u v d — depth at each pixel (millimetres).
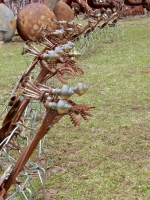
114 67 8188
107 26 12203
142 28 14500
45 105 2068
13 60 9234
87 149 4207
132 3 14062
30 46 3742
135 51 9938
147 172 3656
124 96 6098
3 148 2760
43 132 2154
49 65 3342
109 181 3520
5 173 2256
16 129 2885
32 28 11406
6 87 6754
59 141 4445
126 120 5027
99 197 3273
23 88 2365
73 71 3369
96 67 8242
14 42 12062
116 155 4039
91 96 6148
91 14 11109
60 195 3322
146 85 6664
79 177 3619
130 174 3631
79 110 2016
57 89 2129
